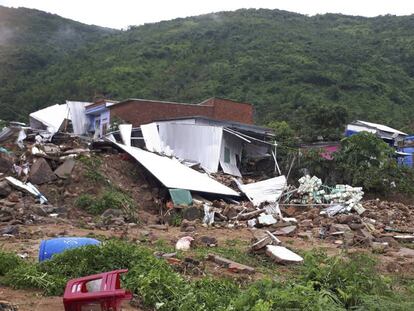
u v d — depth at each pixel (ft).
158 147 86.58
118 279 19.57
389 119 155.74
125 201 58.95
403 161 118.32
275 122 122.83
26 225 47.32
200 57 206.49
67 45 301.02
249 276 31.60
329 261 29.73
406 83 194.18
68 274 25.02
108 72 188.55
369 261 30.25
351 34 259.39
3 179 58.44
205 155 87.92
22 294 22.82
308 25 288.10
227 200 69.67
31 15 348.18
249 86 175.32
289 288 23.36
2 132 83.41
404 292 27.53
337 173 90.84
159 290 22.71
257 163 97.86
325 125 126.72
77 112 114.93
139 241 41.57
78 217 54.13
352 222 58.54
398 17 291.38
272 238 42.34
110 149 76.07
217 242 44.06
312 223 58.75
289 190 75.20
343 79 183.11
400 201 88.69
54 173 62.08
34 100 163.53
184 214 58.80
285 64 191.01
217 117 113.29
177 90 178.40
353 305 23.44
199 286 25.09
